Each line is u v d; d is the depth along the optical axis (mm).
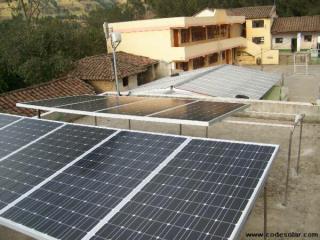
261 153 6348
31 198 6199
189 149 6836
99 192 5988
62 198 6027
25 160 7629
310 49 47250
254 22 48250
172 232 4812
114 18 56781
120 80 24734
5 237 8445
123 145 7453
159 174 6176
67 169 6902
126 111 9969
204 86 20031
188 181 5855
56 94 20625
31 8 42500
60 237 5121
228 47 40094
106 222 5238
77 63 27469
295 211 8273
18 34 29500
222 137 12719
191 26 31594
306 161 10453
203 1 60688
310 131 12617
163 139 7398
